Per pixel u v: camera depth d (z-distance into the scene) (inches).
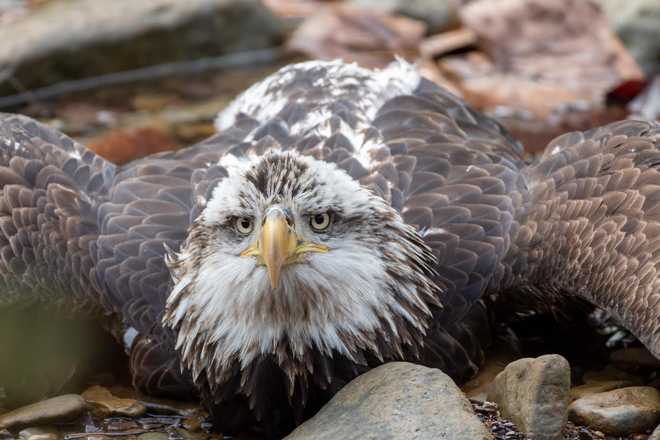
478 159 447.8
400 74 499.2
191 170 451.2
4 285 437.1
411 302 398.3
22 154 460.1
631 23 703.1
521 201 438.9
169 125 649.6
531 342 464.4
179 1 704.4
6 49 668.7
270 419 408.2
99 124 650.8
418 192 432.8
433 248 419.8
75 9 699.4
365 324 393.1
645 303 390.9
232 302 389.4
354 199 384.2
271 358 398.3
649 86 682.8
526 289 435.8
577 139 460.1
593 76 695.7
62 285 440.5
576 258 418.0
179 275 400.8
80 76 680.4
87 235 443.2
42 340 452.8
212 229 387.5
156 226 432.5
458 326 421.1
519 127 649.6
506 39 719.1
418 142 451.5
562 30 718.5
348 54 722.8
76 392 443.2
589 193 428.8
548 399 383.2
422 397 370.0
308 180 379.6
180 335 404.8
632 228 408.8
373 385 382.3
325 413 385.4
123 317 434.9
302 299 387.9
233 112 519.2
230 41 714.2
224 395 407.5
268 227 370.0
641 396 410.6
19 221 441.7
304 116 462.0
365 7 759.7
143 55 692.7
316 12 763.4
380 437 362.0
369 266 388.8
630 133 448.1
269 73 713.0
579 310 456.1
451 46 724.0
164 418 425.7
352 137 446.3
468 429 358.0
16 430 415.5
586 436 398.0
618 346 460.8
